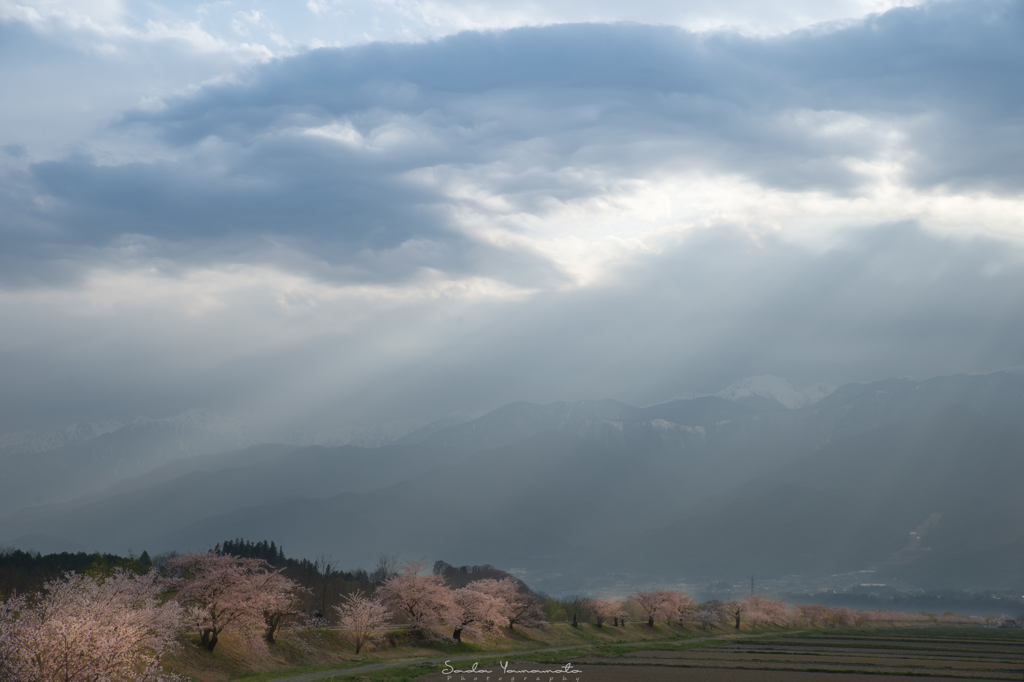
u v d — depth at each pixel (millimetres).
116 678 34438
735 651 97375
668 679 63469
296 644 70625
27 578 91562
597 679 62594
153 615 46000
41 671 31578
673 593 142500
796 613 184250
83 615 34312
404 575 93312
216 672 55906
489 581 110375
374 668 65062
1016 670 74812
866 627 190250
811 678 66000
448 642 88562
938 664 80562
